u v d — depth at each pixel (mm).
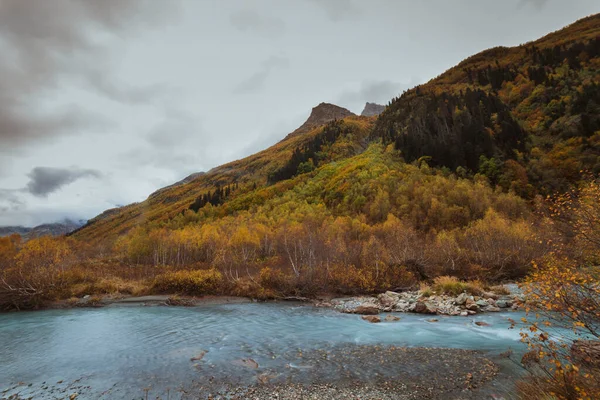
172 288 30547
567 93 127250
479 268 32438
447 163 106500
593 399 5285
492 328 16172
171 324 19297
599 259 7539
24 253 50750
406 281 29656
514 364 10945
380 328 17203
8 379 11328
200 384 10422
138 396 9758
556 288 6098
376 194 84250
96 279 33969
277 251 55375
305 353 13289
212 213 146750
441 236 46500
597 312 5422
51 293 27859
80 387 10539
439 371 10797
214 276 31906
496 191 80438
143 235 74688
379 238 55156
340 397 9219
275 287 29781
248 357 12945
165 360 12812
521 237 37531
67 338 16547
